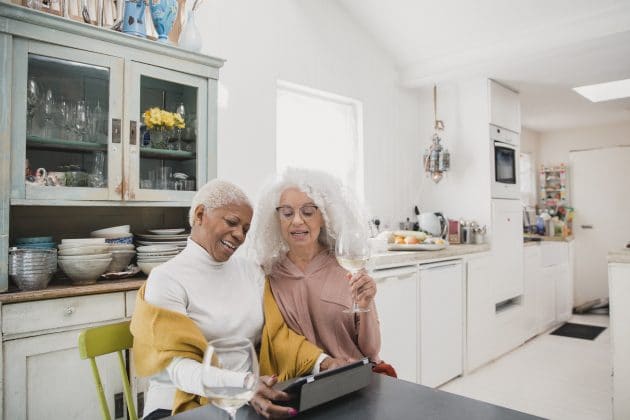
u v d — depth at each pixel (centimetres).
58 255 173
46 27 164
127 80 185
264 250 139
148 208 227
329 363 117
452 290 314
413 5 302
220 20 251
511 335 378
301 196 134
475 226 356
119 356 124
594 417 254
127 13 192
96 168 182
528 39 304
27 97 163
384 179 363
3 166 155
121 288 174
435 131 392
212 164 214
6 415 148
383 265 256
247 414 86
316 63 306
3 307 148
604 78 355
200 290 123
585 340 408
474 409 86
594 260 541
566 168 562
